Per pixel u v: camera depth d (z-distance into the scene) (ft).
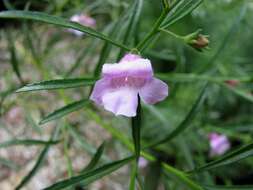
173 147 0.52
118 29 0.35
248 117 0.63
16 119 0.58
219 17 0.61
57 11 0.51
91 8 0.52
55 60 0.63
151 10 0.56
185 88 0.56
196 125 0.52
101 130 0.58
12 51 0.40
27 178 0.36
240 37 0.66
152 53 0.48
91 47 0.43
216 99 0.59
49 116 0.30
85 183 0.30
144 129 0.55
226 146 0.54
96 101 0.27
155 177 0.34
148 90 0.27
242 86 0.52
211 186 0.31
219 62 0.56
